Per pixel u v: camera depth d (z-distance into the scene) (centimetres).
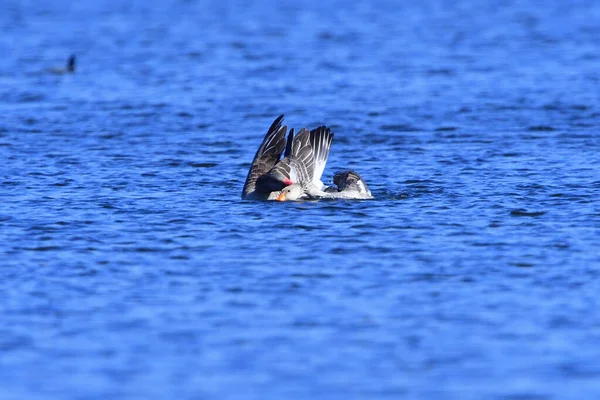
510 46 4325
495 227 1675
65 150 2442
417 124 2777
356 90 3350
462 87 3384
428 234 1636
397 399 1045
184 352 1161
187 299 1330
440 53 4150
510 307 1292
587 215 1745
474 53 4141
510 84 3416
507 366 1121
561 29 4866
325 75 3659
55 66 3922
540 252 1522
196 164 2289
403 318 1259
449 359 1139
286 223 1717
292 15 5628
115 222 1730
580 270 1433
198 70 3800
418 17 5466
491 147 2452
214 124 2808
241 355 1152
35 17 5572
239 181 2112
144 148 2480
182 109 3039
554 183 2023
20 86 3491
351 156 2384
